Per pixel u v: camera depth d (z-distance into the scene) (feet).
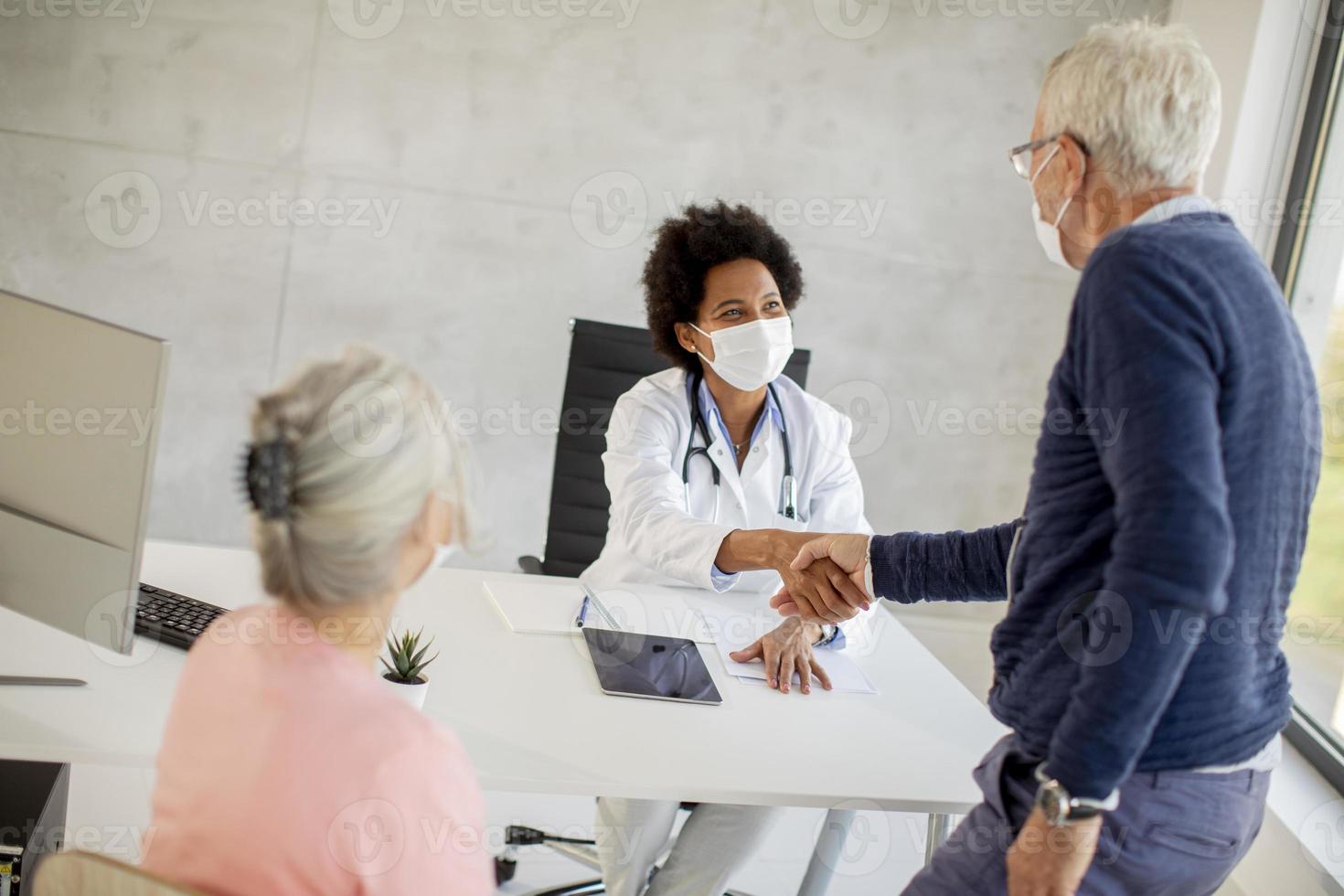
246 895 3.17
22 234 10.99
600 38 11.25
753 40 11.40
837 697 6.16
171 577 6.44
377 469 3.33
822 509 7.84
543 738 5.21
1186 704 4.06
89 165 10.93
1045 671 4.29
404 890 3.21
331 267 11.39
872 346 12.14
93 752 4.59
